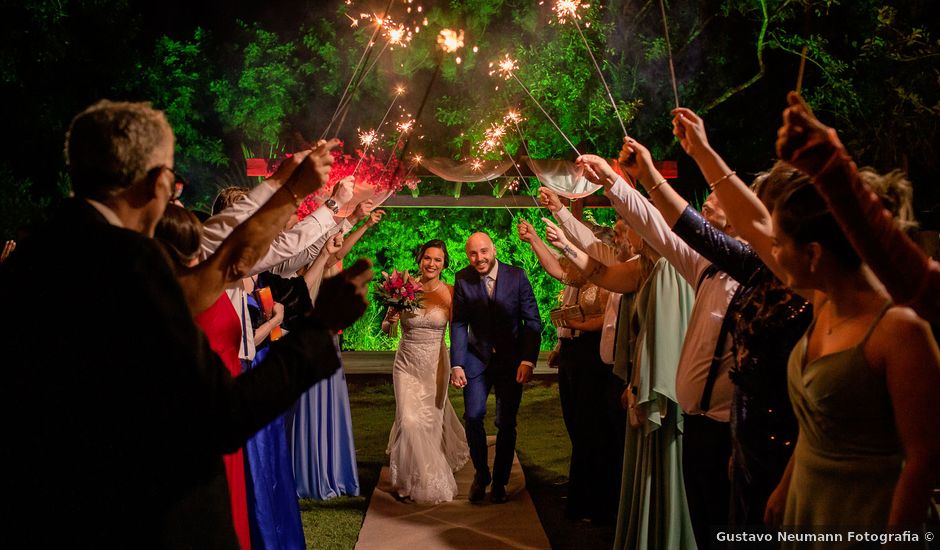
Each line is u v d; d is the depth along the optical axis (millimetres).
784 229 1987
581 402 5301
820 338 2031
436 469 5750
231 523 2098
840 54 13242
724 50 13977
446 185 14062
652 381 3645
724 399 3043
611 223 13406
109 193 1885
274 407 1755
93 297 1693
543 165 8461
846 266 1924
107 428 1696
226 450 1738
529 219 14031
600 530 5129
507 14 13891
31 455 1699
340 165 7121
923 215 10703
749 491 2646
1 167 12859
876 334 1853
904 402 1790
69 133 1907
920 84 12414
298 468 5832
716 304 3115
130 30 14070
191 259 2605
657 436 3748
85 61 13797
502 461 5727
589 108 13180
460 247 14336
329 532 5070
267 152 15109
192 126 15273
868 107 12602
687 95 14023
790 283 2072
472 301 5773
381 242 14375
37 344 1695
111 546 1725
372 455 7211
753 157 14430
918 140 12070
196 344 1716
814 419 1963
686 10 13977
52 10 12367
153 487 1753
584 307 5266
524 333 5801
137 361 1686
